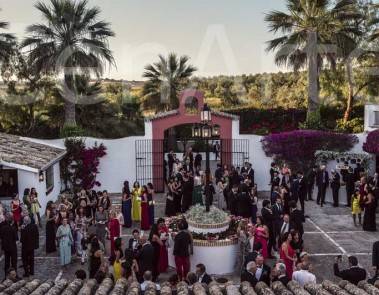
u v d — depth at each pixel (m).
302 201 19.88
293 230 13.32
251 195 17.67
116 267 12.64
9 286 9.69
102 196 17.00
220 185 20.75
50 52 29.05
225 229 14.75
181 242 13.41
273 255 15.16
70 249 15.05
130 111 36.75
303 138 23.94
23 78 34.03
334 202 21.69
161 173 25.16
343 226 18.91
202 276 10.88
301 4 28.52
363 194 18.55
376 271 12.10
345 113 32.50
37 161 20.45
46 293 9.11
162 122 24.98
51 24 29.17
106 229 15.47
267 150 24.66
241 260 14.43
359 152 24.66
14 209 17.05
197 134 15.25
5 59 31.80
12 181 19.64
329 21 28.50
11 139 23.98
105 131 35.72
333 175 21.73
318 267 14.77
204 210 15.22
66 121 29.36
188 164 25.06
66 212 16.03
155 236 13.62
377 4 31.53
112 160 25.02
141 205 18.47
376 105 26.17
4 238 14.01
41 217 20.31
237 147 25.11
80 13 29.52
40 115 34.59
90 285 9.54
